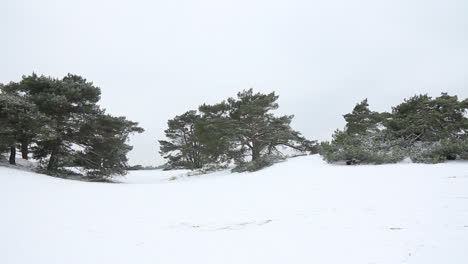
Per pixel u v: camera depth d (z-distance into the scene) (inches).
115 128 824.9
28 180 467.8
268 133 881.5
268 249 149.8
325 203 254.1
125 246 162.2
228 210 256.8
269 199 300.4
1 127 547.2
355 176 401.1
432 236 150.2
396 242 145.4
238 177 620.4
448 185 284.8
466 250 130.2
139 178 943.7
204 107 889.5
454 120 637.3
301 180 423.8
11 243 166.6
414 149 549.6
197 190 429.7
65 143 770.2
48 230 195.6
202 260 138.3
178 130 1416.1
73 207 281.3
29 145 737.0
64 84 720.3
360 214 206.4
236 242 165.2
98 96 804.6
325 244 150.9
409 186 295.3
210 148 835.4
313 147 915.4
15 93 694.5
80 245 164.2
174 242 168.7
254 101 848.3
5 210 253.3
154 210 268.2
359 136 693.9
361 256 131.1
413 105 684.1
